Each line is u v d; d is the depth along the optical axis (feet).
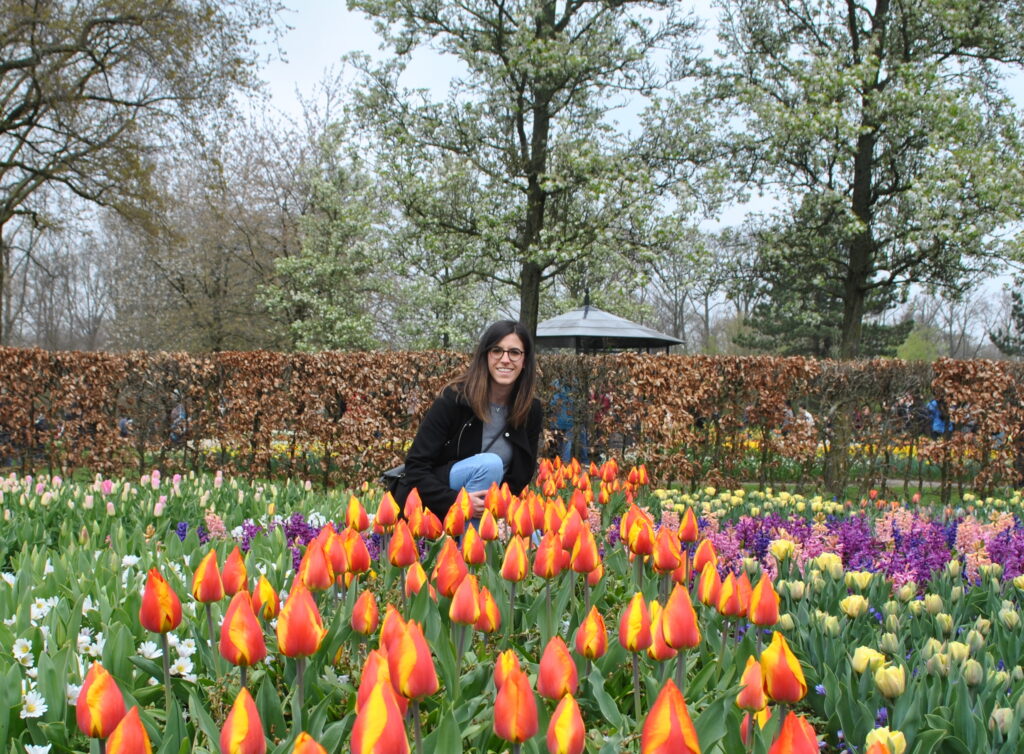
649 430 33.12
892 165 64.44
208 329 95.40
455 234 62.34
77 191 67.05
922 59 62.80
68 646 8.14
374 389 36.24
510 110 60.95
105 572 11.87
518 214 60.44
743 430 33.42
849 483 33.76
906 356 142.20
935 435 32.78
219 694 8.07
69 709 8.01
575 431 34.32
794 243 69.72
